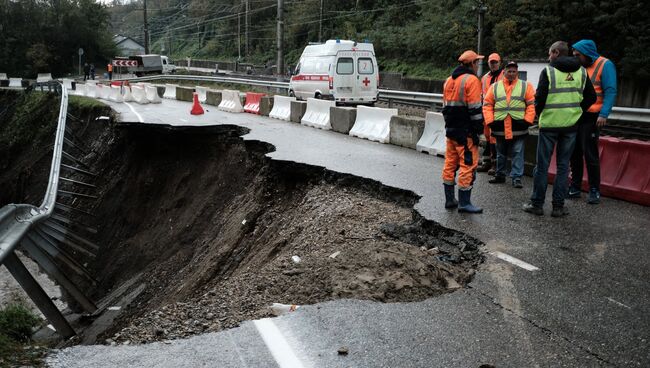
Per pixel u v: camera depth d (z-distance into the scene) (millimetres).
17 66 72562
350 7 60406
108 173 20453
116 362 4023
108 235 17844
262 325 4605
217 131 17078
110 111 25516
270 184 11633
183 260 12766
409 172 10172
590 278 5289
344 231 7207
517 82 8844
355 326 4516
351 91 21562
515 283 5242
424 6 47750
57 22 75312
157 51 107938
